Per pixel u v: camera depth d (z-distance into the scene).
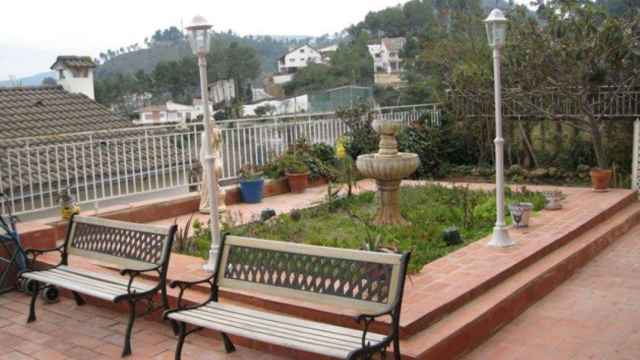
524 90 12.16
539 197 8.97
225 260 4.73
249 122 10.94
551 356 4.55
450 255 6.18
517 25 11.83
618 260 7.06
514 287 5.41
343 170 11.07
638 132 9.95
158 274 5.58
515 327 5.14
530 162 13.05
